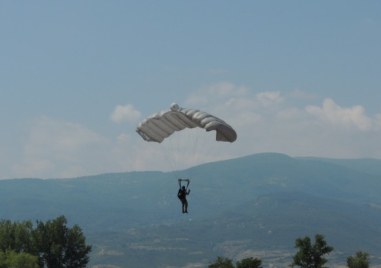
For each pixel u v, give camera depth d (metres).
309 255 151.12
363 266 152.12
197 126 66.50
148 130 68.38
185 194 62.56
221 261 159.75
